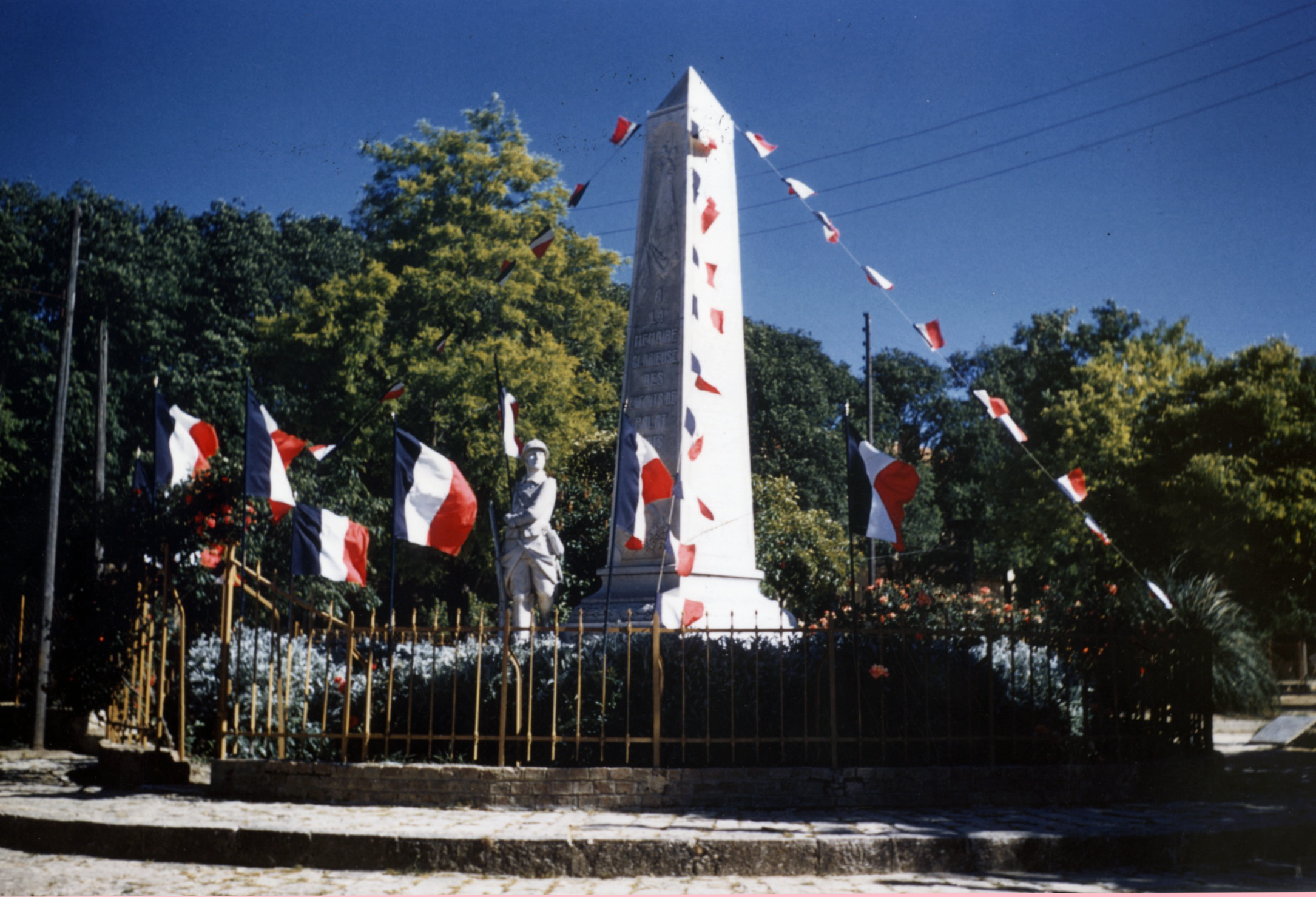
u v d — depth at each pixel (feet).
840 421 150.30
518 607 41.83
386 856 24.57
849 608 34.55
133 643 38.01
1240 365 88.02
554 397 101.55
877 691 32.68
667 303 46.14
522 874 24.20
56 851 26.32
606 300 123.95
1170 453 85.81
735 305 47.09
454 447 105.91
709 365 45.60
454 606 117.60
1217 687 61.57
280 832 25.07
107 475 95.76
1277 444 81.10
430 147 110.42
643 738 30.48
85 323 100.83
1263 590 79.66
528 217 109.60
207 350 107.76
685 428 38.78
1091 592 36.68
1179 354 114.93
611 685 32.12
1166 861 25.27
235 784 31.04
